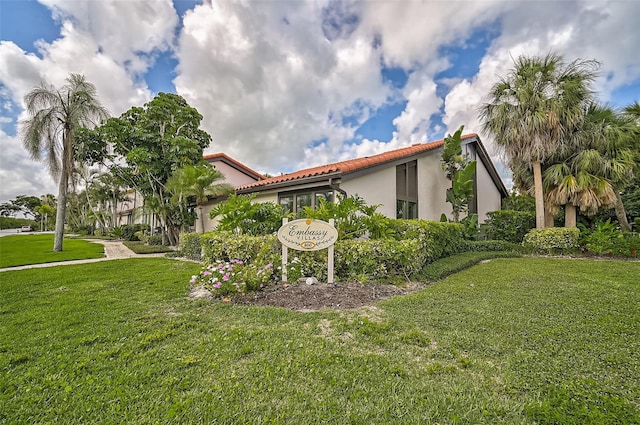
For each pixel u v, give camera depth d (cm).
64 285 609
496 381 240
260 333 339
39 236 2802
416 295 485
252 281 519
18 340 328
